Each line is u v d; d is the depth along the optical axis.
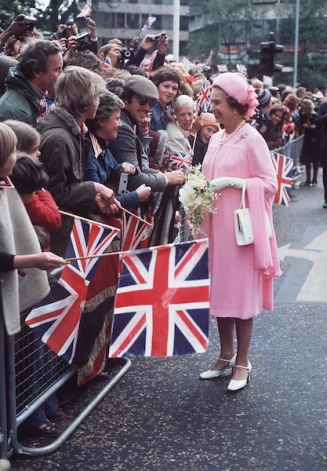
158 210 5.14
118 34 58.34
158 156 5.57
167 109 6.16
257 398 4.31
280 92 16.33
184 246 3.73
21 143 3.62
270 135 10.00
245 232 4.28
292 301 6.34
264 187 4.33
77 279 3.78
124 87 4.93
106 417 4.05
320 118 11.24
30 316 3.55
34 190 3.55
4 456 3.45
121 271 3.69
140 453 3.65
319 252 8.28
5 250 3.14
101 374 4.53
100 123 4.41
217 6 48.47
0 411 3.41
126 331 3.71
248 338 4.48
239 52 48.47
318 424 3.99
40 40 4.45
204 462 3.57
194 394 4.37
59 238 4.20
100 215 4.35
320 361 4.91
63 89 4.12
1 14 14.69
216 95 4.38
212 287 4.43
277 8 48.44
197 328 3.72
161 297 3.73
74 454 3.63
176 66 8.00
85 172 4.35
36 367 3.74
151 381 4.57
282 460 3.59
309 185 14.16
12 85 4.43
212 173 4.46
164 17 59.12
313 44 49.00
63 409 4.12
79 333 4.20
